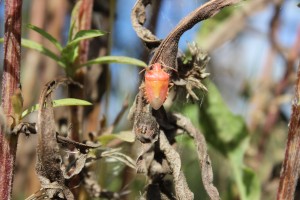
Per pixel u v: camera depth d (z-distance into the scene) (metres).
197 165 0.37
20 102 0.20
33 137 0.36
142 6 0.23
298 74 0.23
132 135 0.25
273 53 0.38
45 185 0.21
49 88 0.21
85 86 0.28
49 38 0.24
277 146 0.38
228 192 0.32
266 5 0.38
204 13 0.22
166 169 0.23
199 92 0.29
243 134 0.30
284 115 0.38
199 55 0.23
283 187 0.23
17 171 0.35
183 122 0.24
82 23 0.26
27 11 0.42
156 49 0.22
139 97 0.22
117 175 0.30
